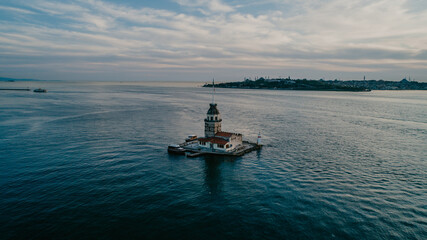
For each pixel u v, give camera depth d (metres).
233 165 70.81
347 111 186.50
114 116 147.75
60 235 38.59
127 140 92.81
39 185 54.53
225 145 81.38
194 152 82.00
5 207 45.66
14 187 53.31
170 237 38.66
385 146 88.81
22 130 104.56
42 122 123.00
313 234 39.62
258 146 87.56
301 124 131.50
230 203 48.72
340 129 118.94
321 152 81.88
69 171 62.41
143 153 78.62
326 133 110.25
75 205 46.91
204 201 49.50
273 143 93.75
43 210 45.03
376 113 175.50
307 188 54.97
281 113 173.25
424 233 39.97
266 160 74.69
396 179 59.62
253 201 49.47
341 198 50.50
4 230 39.38
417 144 91.50
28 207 45.91
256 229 40.75
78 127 113.25
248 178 61.09
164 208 46.66
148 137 98.25
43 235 38.53
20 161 68.31
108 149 81.06
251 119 146.50
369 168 66.94
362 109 199.38
